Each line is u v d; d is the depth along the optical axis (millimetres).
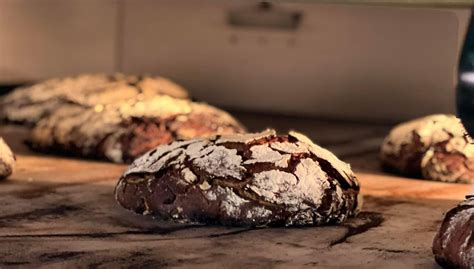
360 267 1442
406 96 3355
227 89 3613
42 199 1882
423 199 2025
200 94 3654
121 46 3770
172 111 2430
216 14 3602
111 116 2410
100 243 1544
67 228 1647
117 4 3758
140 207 1753
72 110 2531
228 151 1749
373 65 3391
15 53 3648
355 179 1820
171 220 1716
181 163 1741
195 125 2424
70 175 2158
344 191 1761
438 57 3293
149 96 2588
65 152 2432
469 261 1400
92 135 2387
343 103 3441
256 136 1791
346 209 1755
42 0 3717
